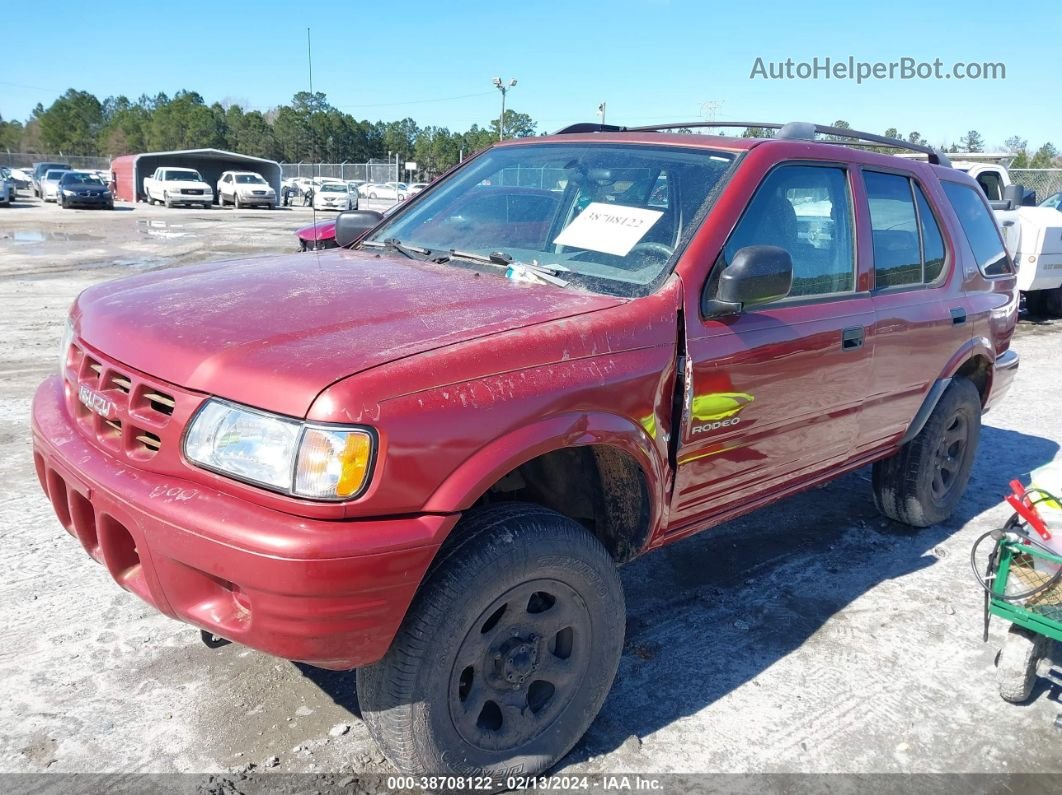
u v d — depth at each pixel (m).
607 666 2.63
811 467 3.53
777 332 3.04
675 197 3.03
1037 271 11.05
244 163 45.72
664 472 2.72
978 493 5.24
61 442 2.41
